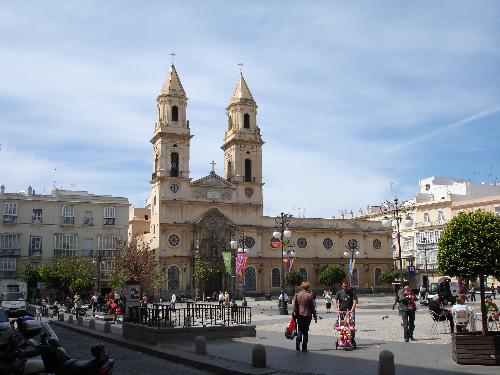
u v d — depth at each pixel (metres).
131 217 91.75
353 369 13.53
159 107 78.38
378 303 52.50
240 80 83.50
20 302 49.12
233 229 76.88
